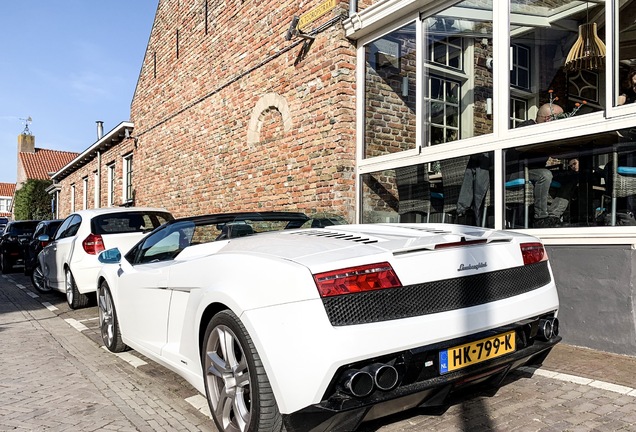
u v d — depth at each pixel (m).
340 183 6.75
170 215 8.17
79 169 21.95
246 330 2.59
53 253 8.34
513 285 2.91
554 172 4.74
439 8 5.86
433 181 5.87
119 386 3.96
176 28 11.82
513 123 5.18
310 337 2.31
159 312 3.68
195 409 3.45
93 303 7.90
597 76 4.58
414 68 6.19
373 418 2.42
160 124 12.72
